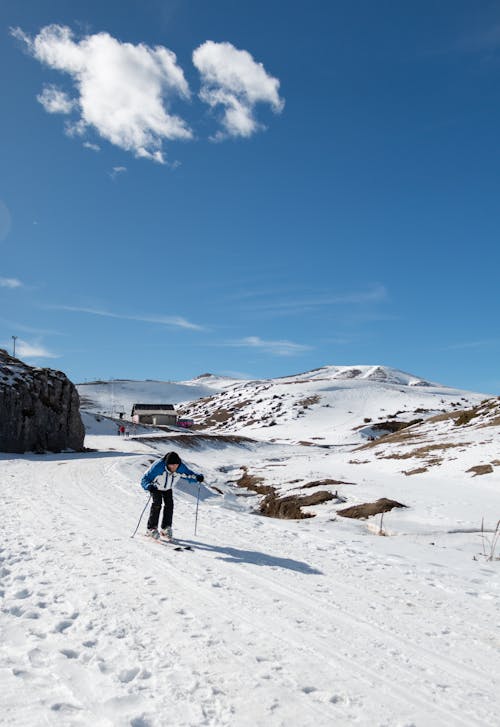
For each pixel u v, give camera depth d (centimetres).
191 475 946
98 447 4353
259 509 2300
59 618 522
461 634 552
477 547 1289
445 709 385
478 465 2845
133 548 847
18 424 3216
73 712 343
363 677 431
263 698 382
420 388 15025
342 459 4528
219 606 588
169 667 425
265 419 11662
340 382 15088
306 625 547
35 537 898
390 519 1681
